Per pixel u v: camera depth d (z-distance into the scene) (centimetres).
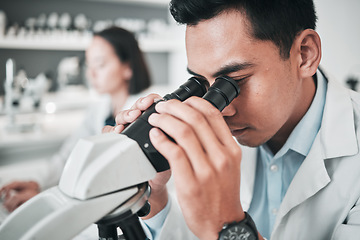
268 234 95
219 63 60
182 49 365
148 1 348
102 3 346
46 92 320
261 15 59
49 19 301
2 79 306
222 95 57
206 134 48
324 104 83
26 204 45
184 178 48
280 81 65
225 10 59
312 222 78
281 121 68
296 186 78
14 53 309
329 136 77
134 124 53
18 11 304
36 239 39
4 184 134
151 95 66
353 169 75
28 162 242
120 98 198
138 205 47
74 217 41
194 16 60
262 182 98
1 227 44
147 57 383
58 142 254
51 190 46
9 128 244
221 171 49
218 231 53
